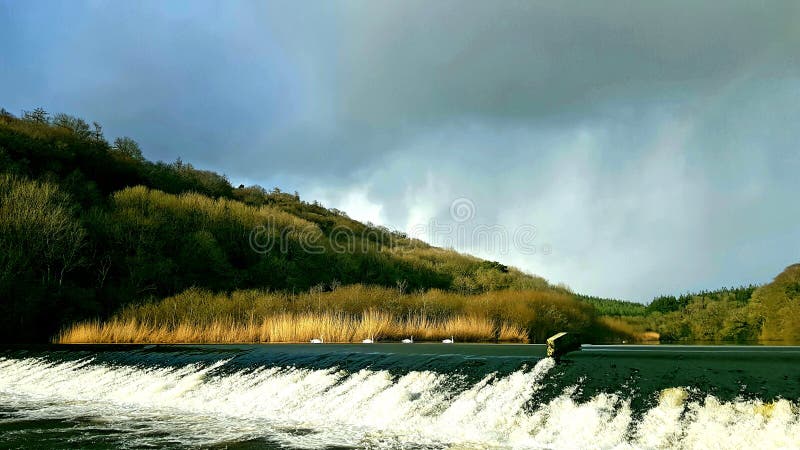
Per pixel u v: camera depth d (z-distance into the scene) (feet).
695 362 29.71
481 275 193.47
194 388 40.93
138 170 199.31
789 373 26.53
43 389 44.86
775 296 106.93
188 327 80.48
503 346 48.14
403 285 155.43
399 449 25.52
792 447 21.52
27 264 101.71
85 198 147.64
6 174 124.67
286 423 31.27
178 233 147.02
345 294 100.22
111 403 38.58
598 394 28.14
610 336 126.21
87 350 58.49
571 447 24.71
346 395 34.94
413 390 33.65
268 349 49.49
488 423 28.19
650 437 24.06
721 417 24.06
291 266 160.97
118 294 110.63
